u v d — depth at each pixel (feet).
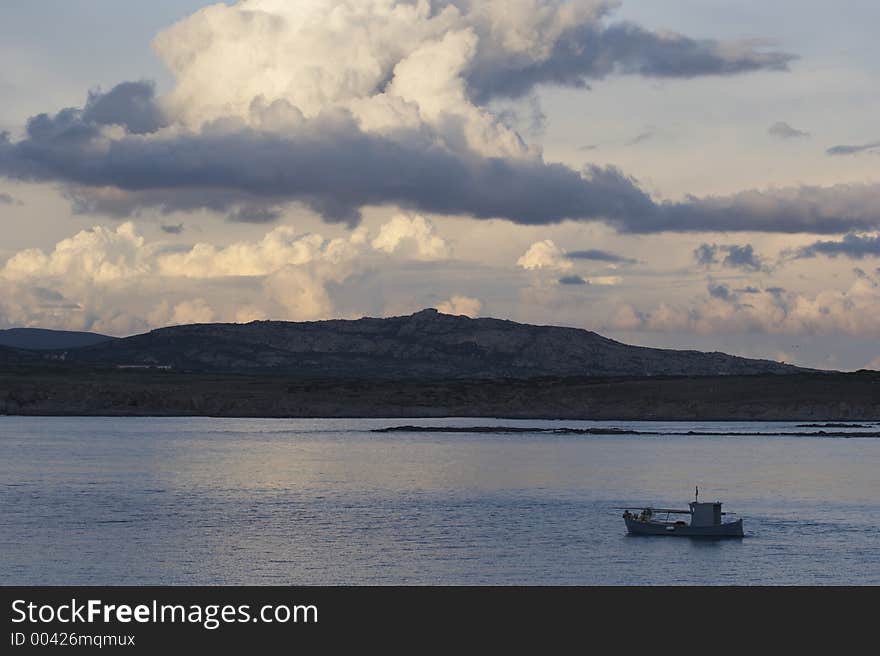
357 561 606.96
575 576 574.56
